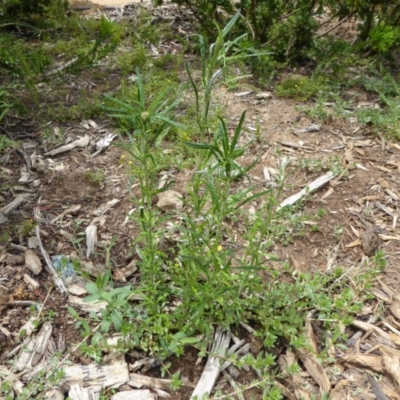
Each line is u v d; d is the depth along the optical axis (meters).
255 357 2.11
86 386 1.96
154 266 2.08
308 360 2.08
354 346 2.18
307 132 3.63
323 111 3.76
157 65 4.39
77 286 2.35
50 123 3.51
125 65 4.26
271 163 3.27
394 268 2.56
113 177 3.06
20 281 2.36
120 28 4.93
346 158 3.37
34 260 2.46
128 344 2.05
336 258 2.62
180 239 2.56
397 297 2.41
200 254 2.02
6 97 3.58
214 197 1.69
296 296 2.32
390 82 4.30
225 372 2.04
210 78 1.70
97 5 6.07
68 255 2.51
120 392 1.95
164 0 5.82
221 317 2.13
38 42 4.82
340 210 2.93
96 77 4.15
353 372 2.08
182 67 4.40
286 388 1.98
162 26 5.20
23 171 3.05
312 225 2.80
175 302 2.26
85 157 3.22
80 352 2.08
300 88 4.02
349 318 2.10
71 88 3.97
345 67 4.45
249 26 4.58
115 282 2.38
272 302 2.24
